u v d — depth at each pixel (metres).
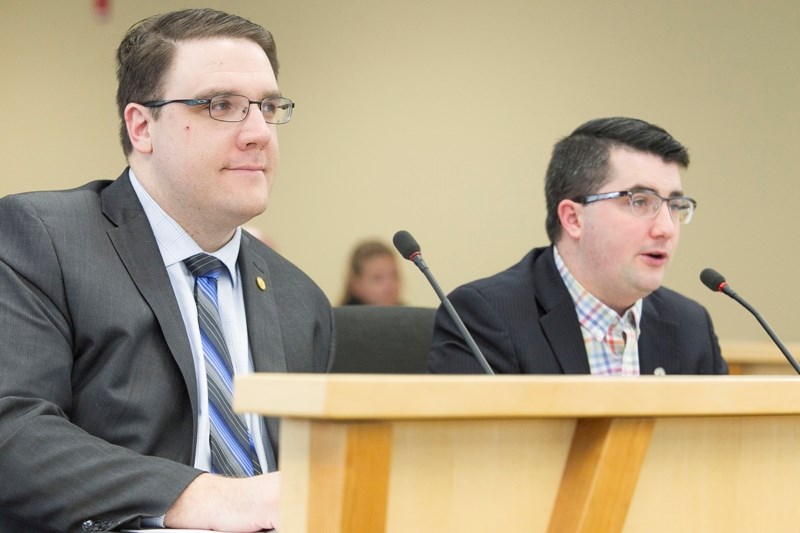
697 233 10.50
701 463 2.46
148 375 3.40
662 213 4.57
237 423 3.53
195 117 3.59
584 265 4.66
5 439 3.08
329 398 1.85
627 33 10.66
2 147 10.66
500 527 2.19
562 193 4.73
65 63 10.61
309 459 1.97
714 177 10.55
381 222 10.55
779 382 2.44
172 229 3.67
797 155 10.55
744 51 10.61
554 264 4.76
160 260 3.57
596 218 4.60
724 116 10.58
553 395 2.09
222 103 3.61
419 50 10.70
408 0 10.71
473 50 10.67
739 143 10.57
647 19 10.66
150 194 3.68
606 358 4.67
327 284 10.49
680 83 10.60
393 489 2.05
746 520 2.53
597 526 2.22
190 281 3.68
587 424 2.26
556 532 2.24
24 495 3.03
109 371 3.36
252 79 3.63
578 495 2.23
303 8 10.70
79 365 3.38
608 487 2.22
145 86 3.66
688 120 10.59
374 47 10.70
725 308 10.48
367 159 10.62
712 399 2.32
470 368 4.50
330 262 10.53
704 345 4.91
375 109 10.66
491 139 10.59
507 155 10.58
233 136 3.59
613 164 4.59
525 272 4.78
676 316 4.91
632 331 4.74
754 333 10.48
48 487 3.01
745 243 10.51
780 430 2.60
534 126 10.60
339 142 10.63
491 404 2.01
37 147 10.60
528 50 10.66
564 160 4.74
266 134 3.62
